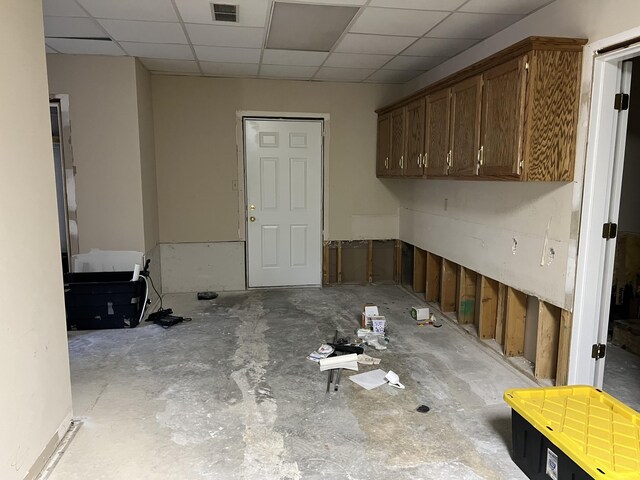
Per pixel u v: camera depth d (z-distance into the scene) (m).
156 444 2.24
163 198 4.95
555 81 2.47
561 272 2.69
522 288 3.05
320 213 5.32
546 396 2.13
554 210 2.73
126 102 4.12
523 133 2.51
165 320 4.03
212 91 4.88
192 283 5.14
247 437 2.30
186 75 4.79
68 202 4.18
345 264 5.49
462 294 3.89
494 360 3.27
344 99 5.16
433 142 3.69
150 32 3.38
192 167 4.96
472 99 3.05
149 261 4.34
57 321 2.22
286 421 2.45
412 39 3.54
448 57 4.07
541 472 1.91
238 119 4.97
